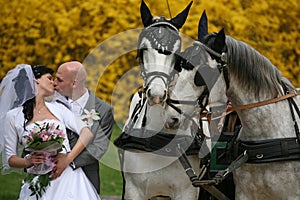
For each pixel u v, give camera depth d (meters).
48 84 11.02
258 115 10.56
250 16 23.31
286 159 10.40
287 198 10.54
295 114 10.72
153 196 11.23
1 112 10.98
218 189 11.42
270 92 10.59
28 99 10.87
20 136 10.84
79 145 10.84
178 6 22.23
